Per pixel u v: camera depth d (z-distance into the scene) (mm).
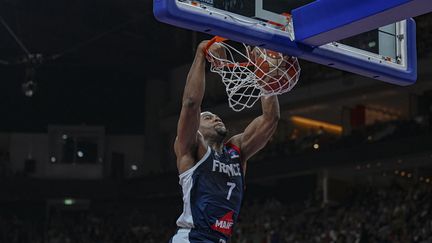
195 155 4723
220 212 4629
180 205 35625
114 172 36969
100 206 35938
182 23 4457
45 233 32781
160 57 35469
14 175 35125
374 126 27594
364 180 29766
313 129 32719
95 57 34719
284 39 4863
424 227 21031
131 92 38656
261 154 31797
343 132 30234
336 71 28953
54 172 36688
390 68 5359
